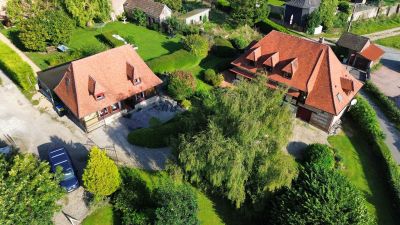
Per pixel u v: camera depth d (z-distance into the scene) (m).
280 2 90.62
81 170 36.56
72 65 40.31
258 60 48.91
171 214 27.55
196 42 57.41
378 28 82.69
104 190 30.61
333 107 42.91
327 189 30.17
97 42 61.94
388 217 35.28
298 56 46.09
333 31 77.88
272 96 31.23
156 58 54.34
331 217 28.08
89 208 32.47
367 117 45.44
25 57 54.56
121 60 44.06
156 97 47.62
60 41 56.50
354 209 29.20
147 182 35.16
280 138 30.52
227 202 34.53
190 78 47.34
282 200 30.73
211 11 83.06
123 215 31.38
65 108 43.72
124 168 36.00
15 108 44.81
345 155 42.41
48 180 27.42
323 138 44.56
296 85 44.84
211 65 58.22
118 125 43.09
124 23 72.38
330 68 44.25
